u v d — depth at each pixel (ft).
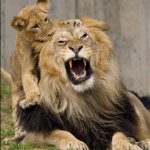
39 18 48.60
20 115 44.96
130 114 44.16
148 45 60.03
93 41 42.24
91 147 43.16
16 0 65.00
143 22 60.08
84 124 42.88
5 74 59.62
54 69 42.14
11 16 65.36
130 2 60.44
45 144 43.04
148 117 47.55
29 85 44.55
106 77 42.68
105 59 42.63
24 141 44.60
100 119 43.01
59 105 42.52
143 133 44.47
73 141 41.42
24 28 48.44
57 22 43.65
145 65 60.23
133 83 60.70
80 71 41.83
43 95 42.80
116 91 43.21
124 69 60.85
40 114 43.24
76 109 42.45
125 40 60.75
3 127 52.21
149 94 60.08
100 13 61.67
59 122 42.75
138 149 40.45
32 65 45.34
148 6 59.82
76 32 41.98
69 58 41.45
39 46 43.50
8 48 65.72
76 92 42.19
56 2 63.21
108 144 42.96
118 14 60.95
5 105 59.06
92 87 42.32
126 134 43.34
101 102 42.80
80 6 62.54
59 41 41.91
